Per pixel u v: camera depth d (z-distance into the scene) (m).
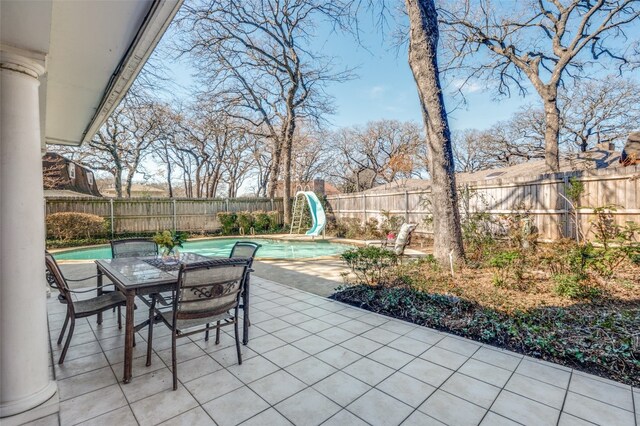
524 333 2.88
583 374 2.34
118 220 12.35
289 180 15.09
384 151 28.91
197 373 2.40
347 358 2.63
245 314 2.92
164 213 13.34
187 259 3.62
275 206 16.31
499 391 2.14
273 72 15.30
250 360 2.60
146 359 2.58
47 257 2.56
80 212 11.48
